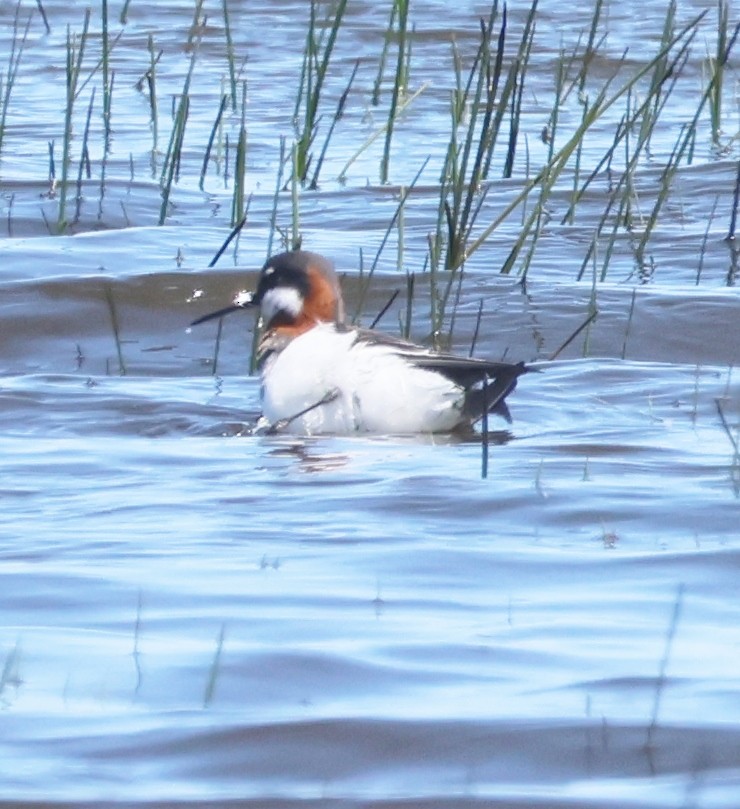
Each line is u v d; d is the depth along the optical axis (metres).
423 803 5.97
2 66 33.75
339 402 13.11
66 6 40.00
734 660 7.37
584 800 5.96
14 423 13.81
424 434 13.06
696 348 16.88
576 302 17.95
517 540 9.61
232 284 18.47
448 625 7.90
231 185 24.98
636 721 6.65
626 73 33.44
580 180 24.52
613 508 10.29
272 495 10.86
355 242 21.05
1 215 22.89
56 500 10.83
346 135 28.42
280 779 6.18
